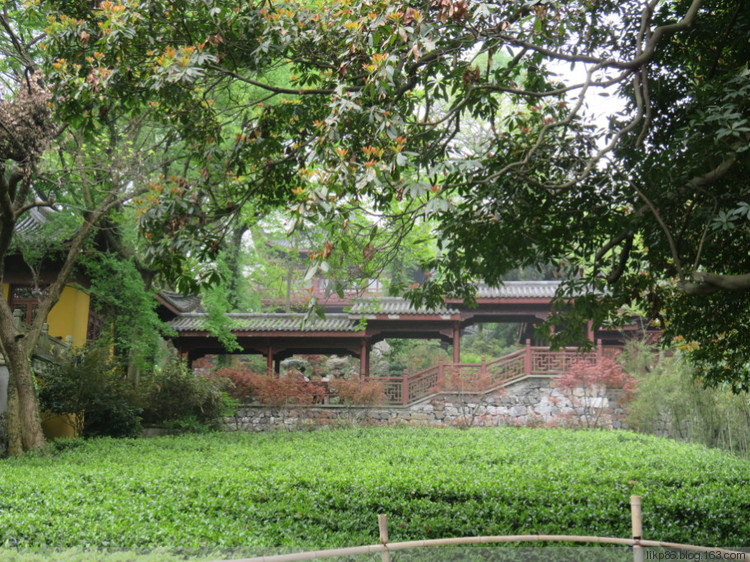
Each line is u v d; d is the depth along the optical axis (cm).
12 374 1480
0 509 818
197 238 759
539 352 2395
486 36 687
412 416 2389
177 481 1018
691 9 654
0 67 1487
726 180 706
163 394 2106
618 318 962
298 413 2402
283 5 793
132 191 1631
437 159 831
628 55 811
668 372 2045
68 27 775
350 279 830
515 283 2525
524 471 1152
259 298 3288
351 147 770
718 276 627
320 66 816
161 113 882
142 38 773
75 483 982
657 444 1680
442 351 3447
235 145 862
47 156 1588
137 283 1945
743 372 1012
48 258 2038
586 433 1909
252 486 981
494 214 794
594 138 798
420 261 977
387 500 909
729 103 584
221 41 777
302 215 661
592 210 822
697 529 856
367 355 2583
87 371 1736
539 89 818
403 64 682
